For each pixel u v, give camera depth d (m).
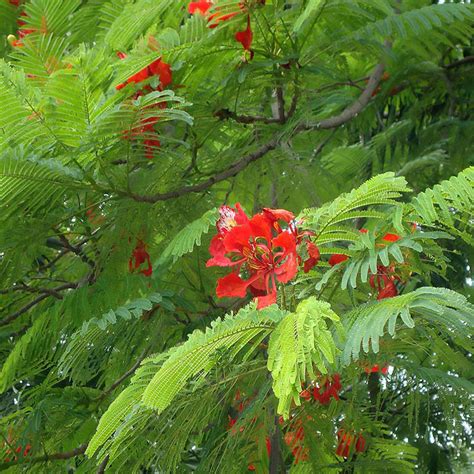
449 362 4.14
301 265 3.67
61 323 5.07
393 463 5.03
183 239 4.30
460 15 5.70
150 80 4.82
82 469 5.33
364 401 5.24
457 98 7.82
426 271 3.99
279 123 5.88
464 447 6.41
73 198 4.99
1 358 6.08
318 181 6.26
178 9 5.42
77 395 5.57
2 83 4.13
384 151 7.75
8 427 5.50
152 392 3.25
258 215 3.61
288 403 3.01
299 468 4.91
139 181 5.12
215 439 4.64
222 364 3.49
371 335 3.20
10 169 4.27
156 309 5.34
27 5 5.15
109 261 5.27
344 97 6.26
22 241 4.96
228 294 3.64
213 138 5.70
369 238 3.58
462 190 3.39
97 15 5.83
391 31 5.63
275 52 5.57
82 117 4.37
